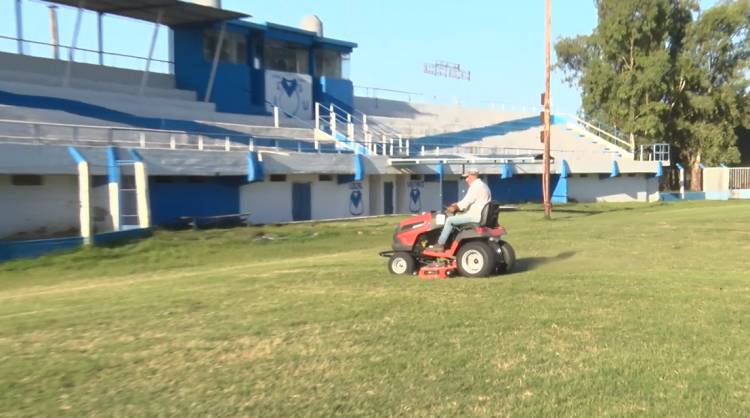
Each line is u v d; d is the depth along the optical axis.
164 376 5.76
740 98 63.31
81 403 5.16
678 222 24.45
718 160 62.91
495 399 5.00
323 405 4.97
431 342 6.59
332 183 34.41
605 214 33.03
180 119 32.16
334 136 37.91
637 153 58.38
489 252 10.87
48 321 8.37
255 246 20.66
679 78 61.75
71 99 29.06
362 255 16.62
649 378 5.37
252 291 10.14
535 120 62.22
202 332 7.31
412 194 39.78
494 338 6.68
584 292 9.13
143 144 26.12
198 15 34.94
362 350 6.38
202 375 5.76
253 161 28.72
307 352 6.37
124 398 5.24
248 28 39.16
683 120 63.44
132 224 23.78
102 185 23.77
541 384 5.29
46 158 21.67
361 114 46.25
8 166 20.77
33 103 27.47
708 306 8.02
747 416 4.58
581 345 6.36
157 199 26.33
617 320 7.36
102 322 8.12
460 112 59.31
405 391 5.22
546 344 6.43
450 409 4.83
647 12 59.53
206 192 28.33
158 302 9.48
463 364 5.85
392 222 29.70
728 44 60.88
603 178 52.84
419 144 44.28
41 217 22.70
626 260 13.36
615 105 60.50
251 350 6.50
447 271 11.05
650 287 9.46
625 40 60.84
